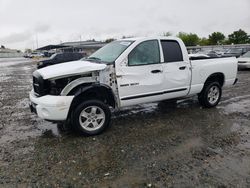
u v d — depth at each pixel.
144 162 3.80
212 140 4.61
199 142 4.52
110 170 3.57
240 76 13.85
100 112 4.93
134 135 4.87
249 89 9.66
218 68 6.59
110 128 5.27
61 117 4.55
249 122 5.61
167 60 5.59
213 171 3.54
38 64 21.72
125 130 5.15
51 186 3.22
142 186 3.20
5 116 6.36
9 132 5.16
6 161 3.89
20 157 4.01
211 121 5.68
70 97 4.57
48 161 3.86
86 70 4.66
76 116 4.67
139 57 5.21
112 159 3.89
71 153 4.12
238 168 3.62
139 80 5.20
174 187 3.17
